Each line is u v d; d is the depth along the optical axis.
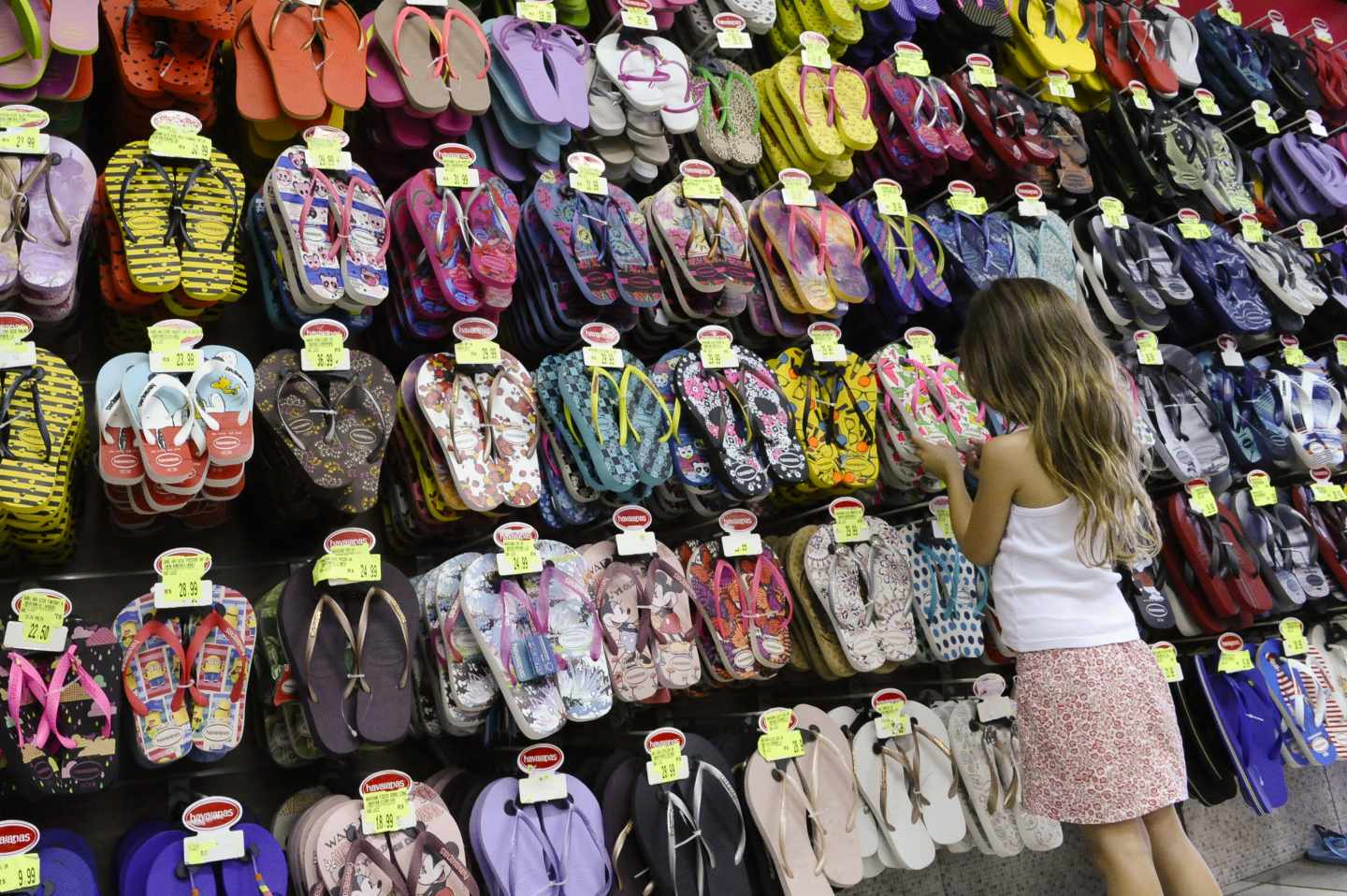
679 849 2.47
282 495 2.43
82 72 2.45
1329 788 4.45
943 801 2.90
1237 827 4.14
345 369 2.41
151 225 2.29
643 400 2.76
